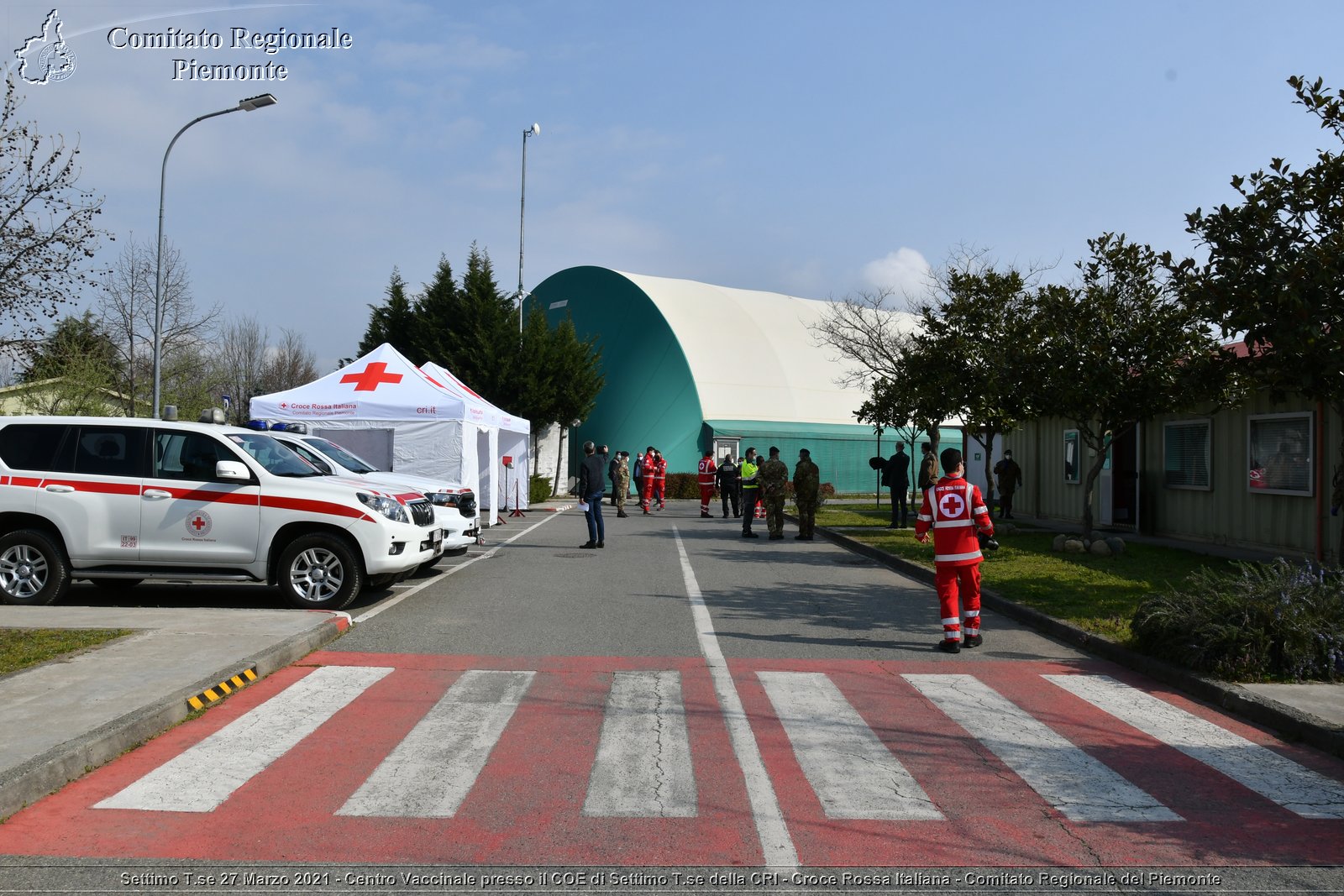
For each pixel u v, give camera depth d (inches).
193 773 203.6
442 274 1595.7
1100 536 653.9
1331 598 311.6
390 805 185.6
